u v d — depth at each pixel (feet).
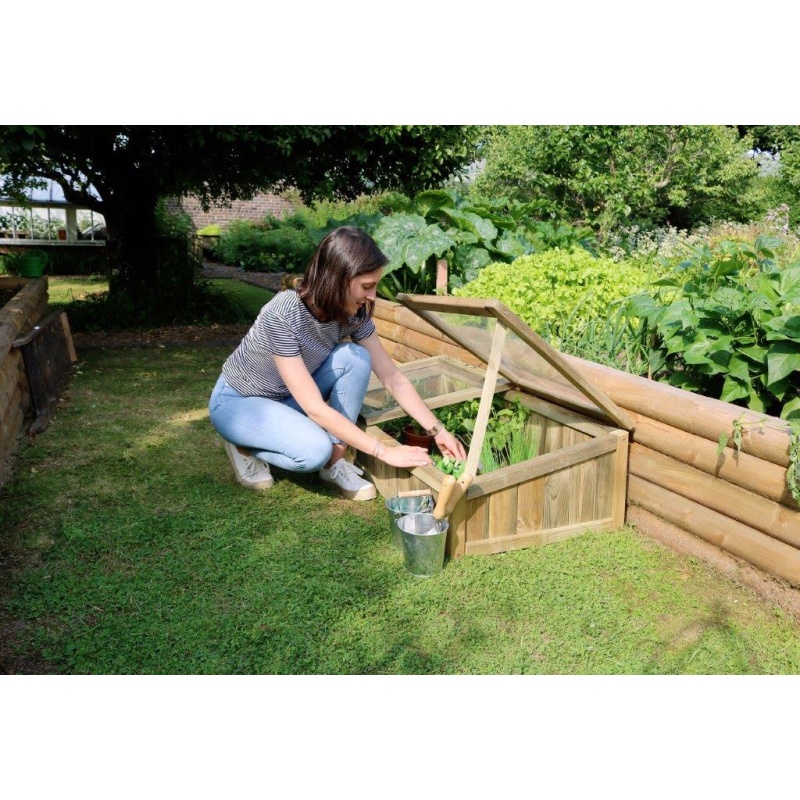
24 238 50.26
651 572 9.70
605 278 14.74
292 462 11.11
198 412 16.89
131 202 29.94
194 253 32.81
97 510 11.35
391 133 24.98
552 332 14.29
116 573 9.55
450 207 21.06
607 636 8.43
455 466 10.90
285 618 8.66
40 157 25.81
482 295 15.10
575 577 9.55
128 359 23.13
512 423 12.46
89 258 49.08
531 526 10.30
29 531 10.69
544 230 23.43
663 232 35.47
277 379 11.09
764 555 9.07
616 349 12.47
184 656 8.00
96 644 8.16
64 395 18.29
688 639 8.39
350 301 9.84
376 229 20.33
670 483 10.19
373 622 8.61
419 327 16.28
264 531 10.69
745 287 11.75
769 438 8.75
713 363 10.32
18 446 14.28
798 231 29.12
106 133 25.08
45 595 9.02
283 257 52.54
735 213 44.75
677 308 10.87
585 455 10.31
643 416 10.46
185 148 25.00
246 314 32.55
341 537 10.53
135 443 14.55
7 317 16.22
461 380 13.75
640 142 35.06
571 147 35.29
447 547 9.92
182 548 10.18
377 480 11.93
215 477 12.73
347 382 11.12
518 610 8.84
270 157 25.61
